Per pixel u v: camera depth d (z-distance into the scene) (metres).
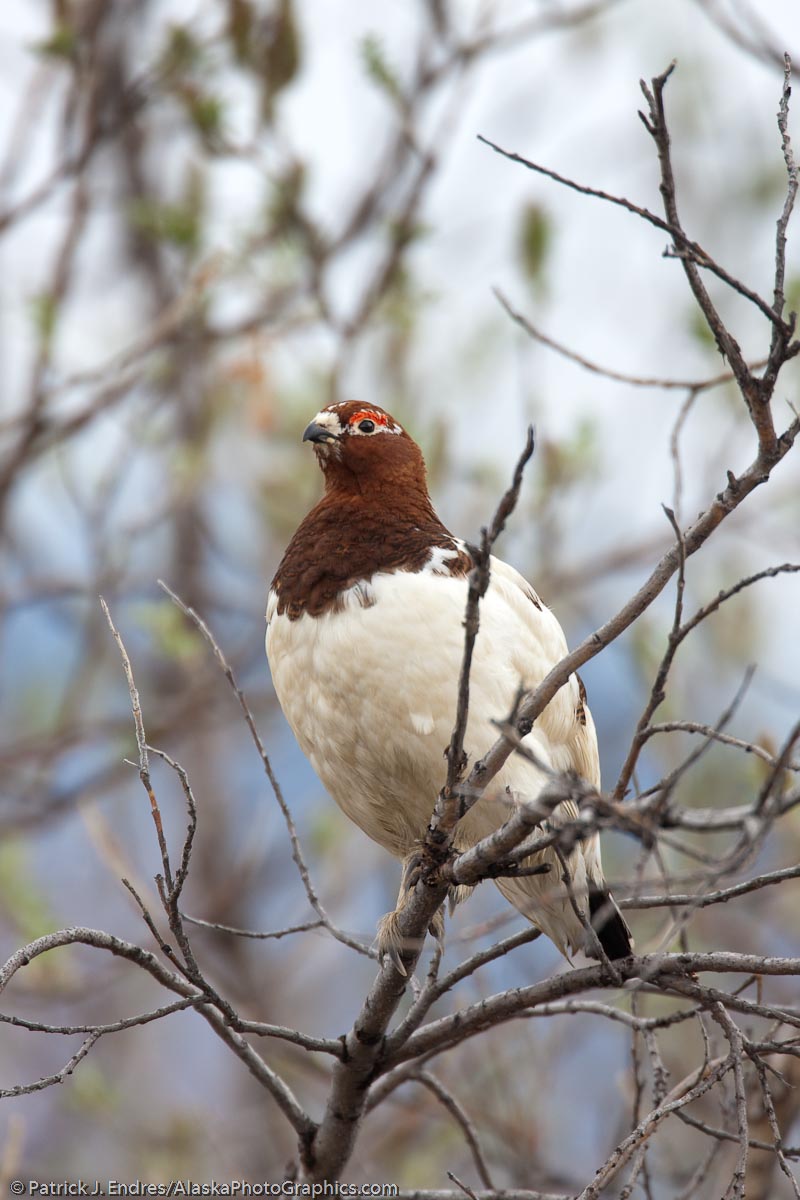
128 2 12.05
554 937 8.07
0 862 10.70
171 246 11.86
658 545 12.61
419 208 11.55
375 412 8.70
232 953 13.49
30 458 12.44
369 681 7.54
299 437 12.52
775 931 10.74
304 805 14.70
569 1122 10.69
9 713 14.78
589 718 8.28
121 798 14.55
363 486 8.55
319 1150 7.19
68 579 13.65
